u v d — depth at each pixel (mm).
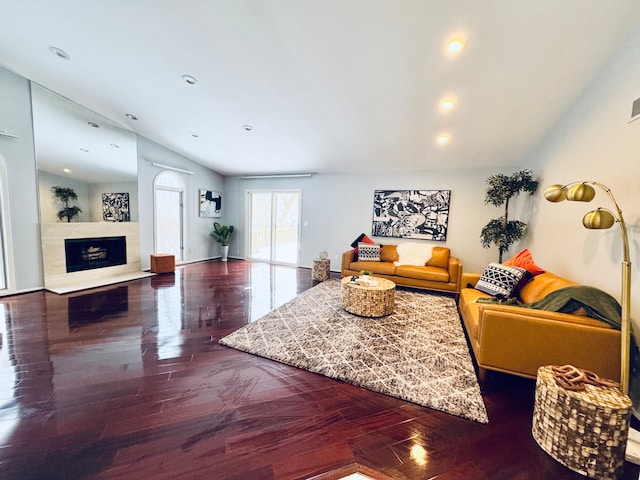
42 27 2488
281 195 6422
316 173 5914
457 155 4238
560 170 2906
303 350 2346
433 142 3854
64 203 4023
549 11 1741
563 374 1415
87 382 1846
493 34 1952
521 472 1272
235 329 2754
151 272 5094
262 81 2850
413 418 1601
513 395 1830
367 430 1498
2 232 3506
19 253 3646
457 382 1952
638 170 1736
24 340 2422
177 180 5703
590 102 2330
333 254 5875
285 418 1568
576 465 1274
